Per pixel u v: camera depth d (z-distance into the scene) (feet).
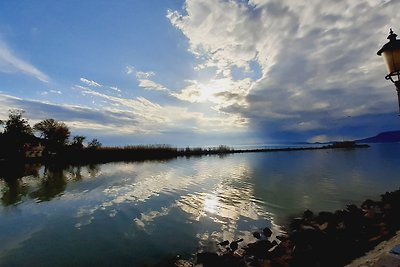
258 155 255.50
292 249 34.78
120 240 42.29
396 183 86.79
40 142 196.24
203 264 33.14
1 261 36.29
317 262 28.94
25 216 55.36
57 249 39.52
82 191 79.05
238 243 39.81
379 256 23.71
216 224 48.55
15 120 178.91
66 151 198.18
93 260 35.99
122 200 67.46
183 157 228.63
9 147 168.45
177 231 45.50
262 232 44.32
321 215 49.98
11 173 120.78
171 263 34.09
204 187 84.17
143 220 51.57
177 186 86.28
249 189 80.28
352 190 77.20
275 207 59.52
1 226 49.60
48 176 110.83
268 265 30.78
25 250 39.40
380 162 153.58
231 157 229.86
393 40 18.38
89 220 52.26
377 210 52.95
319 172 116.67
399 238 30.89
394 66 18.21
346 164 148.36
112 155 212.64
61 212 57.82
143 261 35.42
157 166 151.84
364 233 38.01
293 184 87.97
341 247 32.07
